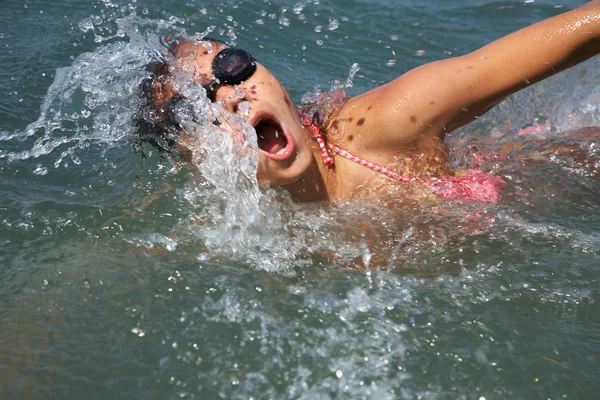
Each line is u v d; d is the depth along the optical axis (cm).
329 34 625
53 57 554
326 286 313
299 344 281
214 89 343
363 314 296
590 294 313
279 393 261
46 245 339
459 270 326
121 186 395
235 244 342
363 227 352
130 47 433
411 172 370
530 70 347
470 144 408
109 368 269
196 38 369
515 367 274
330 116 383
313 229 351
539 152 417
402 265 330
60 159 424
